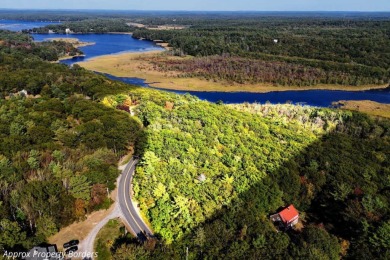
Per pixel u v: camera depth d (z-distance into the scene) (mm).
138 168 82500
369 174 86438
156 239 63188
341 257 63281
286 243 61875
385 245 61469
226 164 86125
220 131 105312
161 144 92500
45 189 67812
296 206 78250
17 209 64062
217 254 58312
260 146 97500
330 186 81125
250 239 62406
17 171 74000
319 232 64750
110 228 67062
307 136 109625
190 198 71500
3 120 100312
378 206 71000
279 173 82750
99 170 78562
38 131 92000
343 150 101000
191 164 83250
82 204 69312
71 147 89312
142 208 71625
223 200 71438
